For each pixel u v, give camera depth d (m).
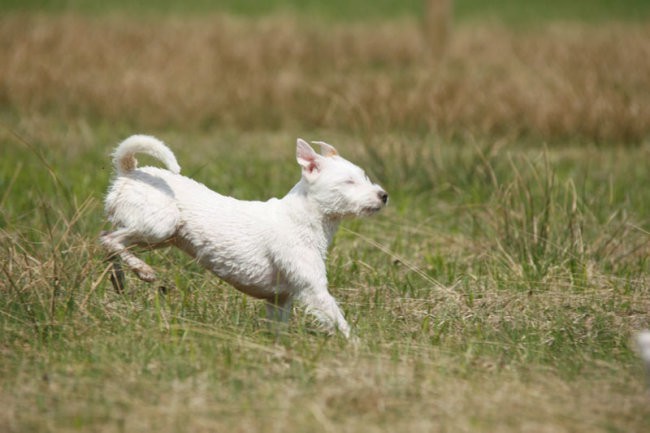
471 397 7.38
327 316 8.81
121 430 6.75
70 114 20.50
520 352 8.60
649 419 7.09
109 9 39.66
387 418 6.98
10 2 39.06
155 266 10.54
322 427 6.80
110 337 8.52
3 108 20.98
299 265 8.79
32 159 16.33
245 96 21.61
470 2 48.84
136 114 20.50
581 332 9.32
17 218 11.88
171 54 26.19
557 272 10.93
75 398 7.28
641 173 16.06
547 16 43.12
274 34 30.88
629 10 45.44
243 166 16.14
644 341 6.92
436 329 9.23
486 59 27.42
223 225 8.79
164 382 7.55
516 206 12.48
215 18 35.94
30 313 8.90
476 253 11.98
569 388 7.70
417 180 15.14
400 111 19.03
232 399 7.26
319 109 20.38
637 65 23.81
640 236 12.59
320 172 8.87
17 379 7.56
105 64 24.48
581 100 19.59
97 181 14.77
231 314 9.34
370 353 8.27
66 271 9.45
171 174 9.03
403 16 41.34
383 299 10.12
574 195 11.97
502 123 18.97
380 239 12.76
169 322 9.00
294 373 7.77
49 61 24.17
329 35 31.67
